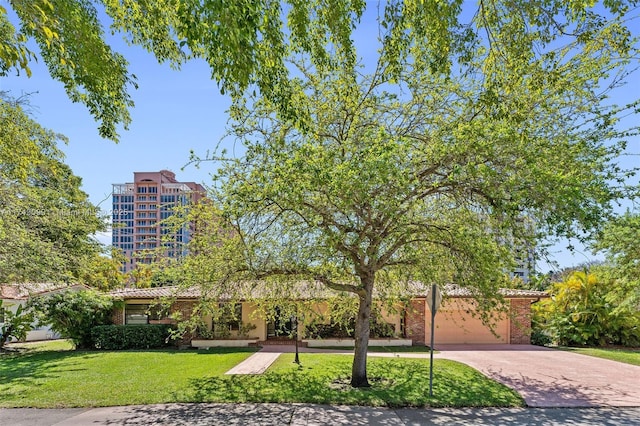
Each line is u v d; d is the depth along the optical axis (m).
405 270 11.12
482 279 9.21
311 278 10.41
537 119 8.50
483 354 16.48
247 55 4.70
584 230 7.48
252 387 10.08
